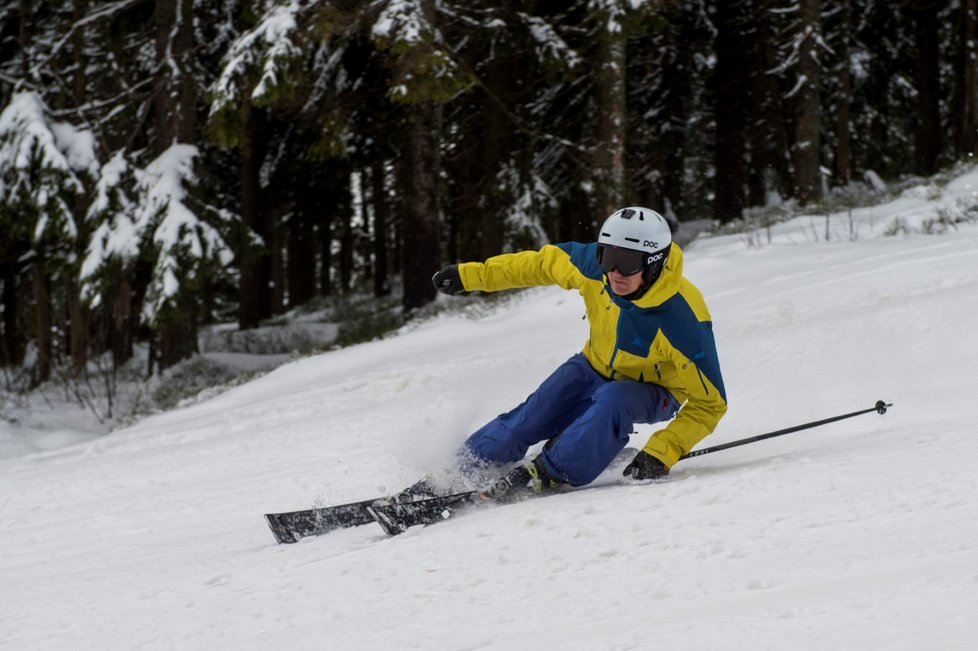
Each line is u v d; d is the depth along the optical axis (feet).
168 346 89.71
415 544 17.35
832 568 11.83
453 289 21.99
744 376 31.12
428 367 50.83
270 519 21.06
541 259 21.35
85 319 93.04
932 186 80.02
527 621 11.96
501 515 18.65
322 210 147.43
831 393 27.63
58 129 81.87
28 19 93.81
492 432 20.79
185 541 23.77
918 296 37.04
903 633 9.11
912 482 15.58
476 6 80.69
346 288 204.03
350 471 29.53
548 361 43.70
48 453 52.37
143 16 93.25
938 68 127.34
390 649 11.75
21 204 79.71
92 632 15.23
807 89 94.63
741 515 15.28
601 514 17.02
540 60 79.77
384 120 88.12
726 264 62.75
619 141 75.77
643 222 18.79
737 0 108.68
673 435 20.43
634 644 10.11
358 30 71.97
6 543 27.89
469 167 99.19
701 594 11.75
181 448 41.57
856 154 131.75
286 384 62.95
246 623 14.16
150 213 78.23
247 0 86.58
